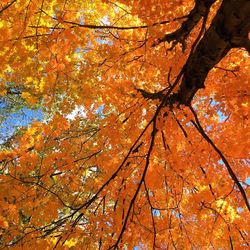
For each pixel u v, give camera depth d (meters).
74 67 3.95
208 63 3.23
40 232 3.71
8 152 3.99
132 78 4.01
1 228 4.00
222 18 2.90
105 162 4.02
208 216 3.90
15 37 3.43
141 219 3.73
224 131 3.62
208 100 4.03
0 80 4.46
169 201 4.15
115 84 3.90
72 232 3.65
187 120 3.49
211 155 3.57
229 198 3.63
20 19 3.44
